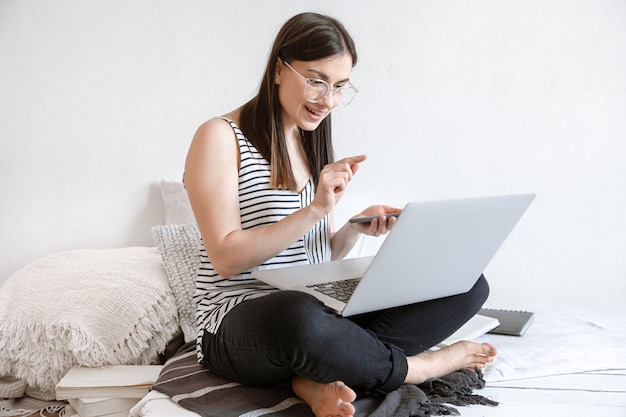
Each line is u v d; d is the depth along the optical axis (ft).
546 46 8.10
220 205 5.07
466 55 8.16
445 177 8.31
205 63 8.05
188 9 7.98
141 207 8.12
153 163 8.10
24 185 7.99
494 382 5.32
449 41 8.16
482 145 8.25
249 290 5.27
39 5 7.82
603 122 8.14
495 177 8.28
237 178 5.26
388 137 8.27
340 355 4.42
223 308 4.99
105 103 7.98
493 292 8.46
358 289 4.44
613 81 8.10
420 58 8.18
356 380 4.55
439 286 5.06
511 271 8.41
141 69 8.00
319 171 5.80
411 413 4.54
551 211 8.29
